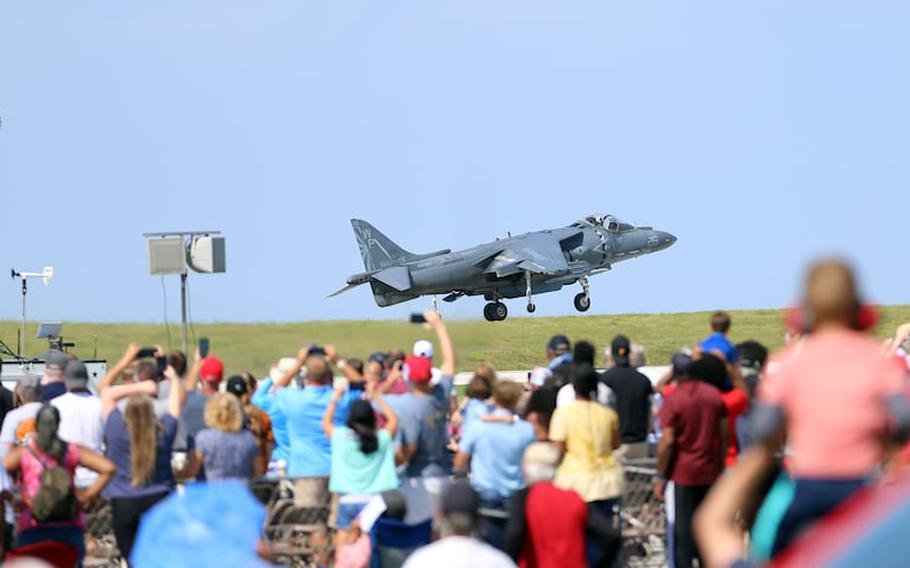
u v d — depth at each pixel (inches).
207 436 1796.3
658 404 2437.3
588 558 1540.4
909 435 943.7
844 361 975.0
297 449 2018.9
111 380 2089.1
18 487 1847.9
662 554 2134.6
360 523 1768.0
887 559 548.1
